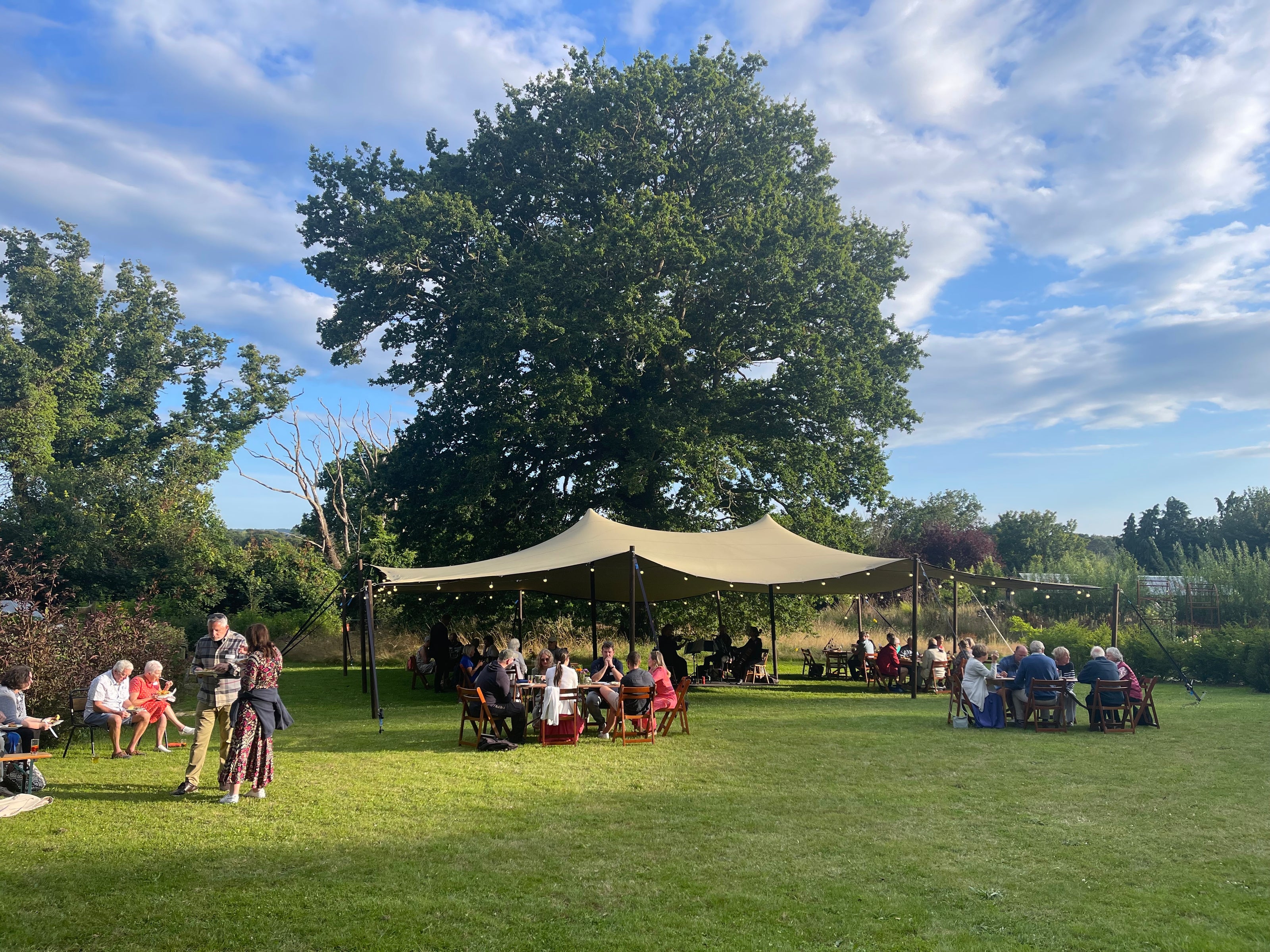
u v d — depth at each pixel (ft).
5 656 33.12
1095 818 21.56
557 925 14.60
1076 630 65.10
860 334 84.12
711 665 58.70
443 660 54.19
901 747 32.32
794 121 87.61
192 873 17.22
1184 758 29.50
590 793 24.45
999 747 31.99
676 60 84.89
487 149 87.56
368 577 53.57
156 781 25.93
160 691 31.94
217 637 24.48
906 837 19.89
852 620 96.84
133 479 95.91
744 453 83.87
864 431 85.30
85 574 84.38
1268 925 14.57
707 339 84.07
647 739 33.73
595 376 80.38
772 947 13.69
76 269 113.60
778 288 78.48
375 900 15.69
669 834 20.12
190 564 91.35
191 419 118.21
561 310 75.46
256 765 23.59
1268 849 18.92
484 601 82.53
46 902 15.55
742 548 57.62
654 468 79.97
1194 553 126.93
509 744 31.91
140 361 115.96
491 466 79.41
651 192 78.84
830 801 23.41
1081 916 14.98
